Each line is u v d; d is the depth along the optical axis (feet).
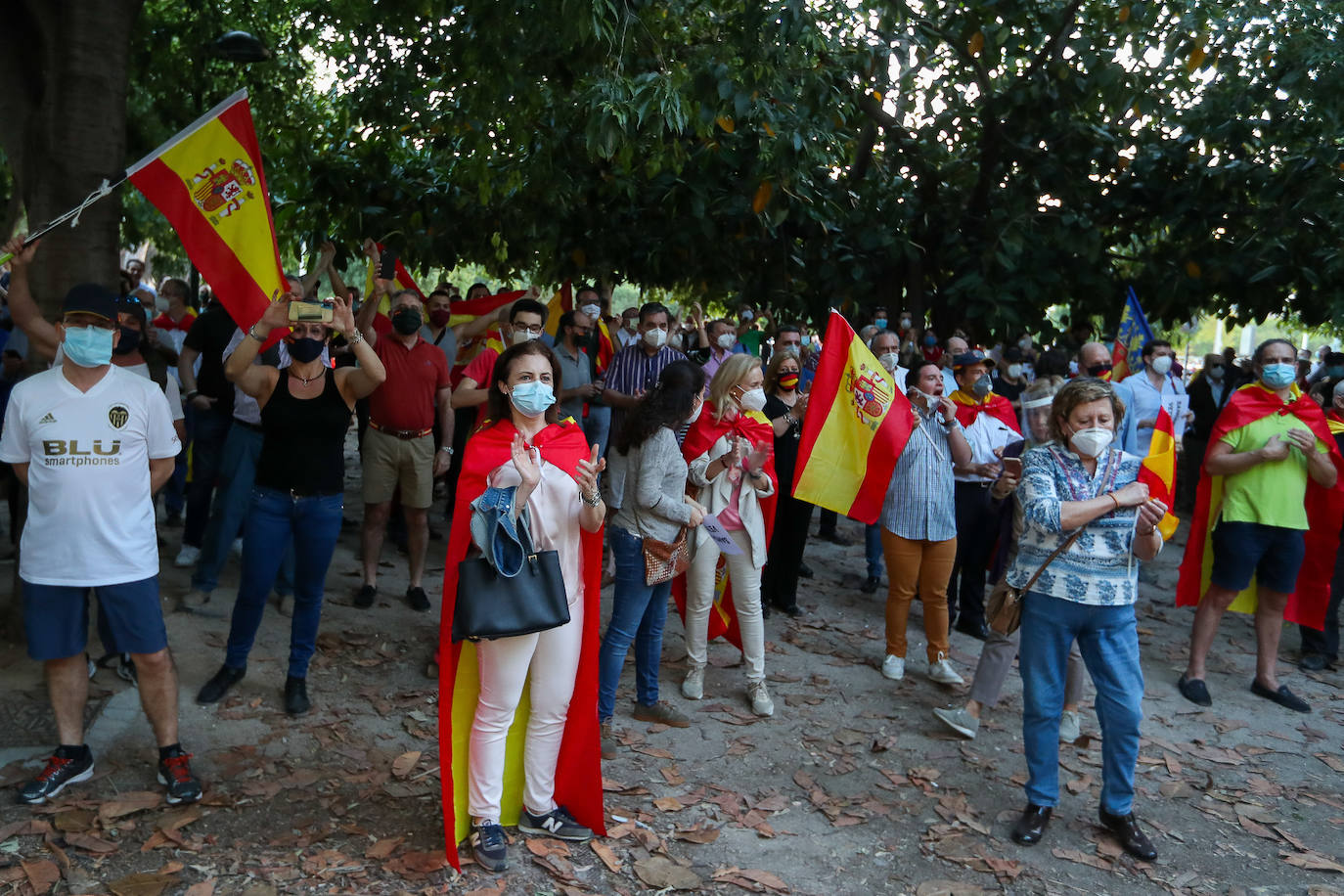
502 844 12.56
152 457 13.46
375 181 38.11
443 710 12.37
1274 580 20.44
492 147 26.27
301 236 39.50
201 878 11.87
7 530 25.54
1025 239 38.81
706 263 41.81
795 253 41.68
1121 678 14.05
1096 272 41.06
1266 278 39.27
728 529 17.62
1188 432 41.04
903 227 40.19
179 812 13.21
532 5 19.63
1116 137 39.81
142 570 13.03
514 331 20.03
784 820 14.46
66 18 17.10
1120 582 13.89
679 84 21.33
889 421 19.35
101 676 16.74
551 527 12.64
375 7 26.09
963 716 17.49
